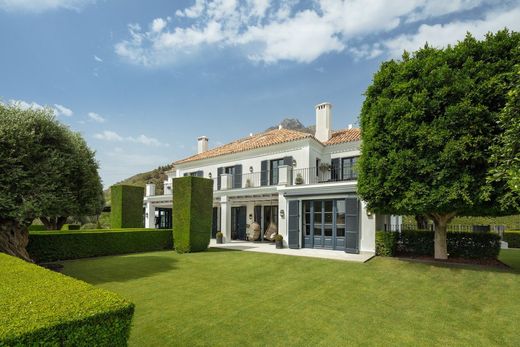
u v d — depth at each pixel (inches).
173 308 228.1
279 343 173.2
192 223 506.3
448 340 181.2
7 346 77.1
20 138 320.2
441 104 326.3
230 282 305.7
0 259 189.5
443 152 305.6
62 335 88.3
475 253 380.2
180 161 882.1
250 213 735.7
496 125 289.9
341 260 402.9
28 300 105.2
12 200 309.0
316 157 660.1
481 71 305.9
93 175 415.2
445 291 271.7
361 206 465.4
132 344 168.1
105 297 111.0
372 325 201.3
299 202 546.3
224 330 189.2
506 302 242.4
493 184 289.7
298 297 258.4
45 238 426.9
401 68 366.9
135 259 439.8
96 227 1067.3
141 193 716.7
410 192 330.0
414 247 420.5
